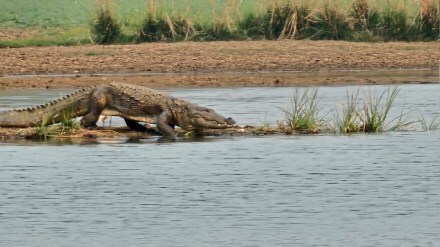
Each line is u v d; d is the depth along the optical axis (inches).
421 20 4522.6
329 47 4271.7
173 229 1619.1
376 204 1774.1
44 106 2524.6
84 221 1667.1
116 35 4362.7
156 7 4466.0
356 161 2151.8
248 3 4739.2
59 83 3597.4
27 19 4628.4
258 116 2785.4
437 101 3149.6
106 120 2736.2
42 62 3969.0
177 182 1945.1
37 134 2466.8
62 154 2231.8
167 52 4138.8
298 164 2117.4
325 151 2269.9
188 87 3543.3
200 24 4475.9
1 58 4040.4
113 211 1731.1
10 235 1587.1
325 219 1675.7
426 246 1525.6
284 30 4446.4
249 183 1935.3
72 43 4340.6
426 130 2591.0
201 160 2156.7
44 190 1882.4
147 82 3624.5
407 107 3014.3
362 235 1582.2
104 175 2009.1
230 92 3393.2
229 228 1624.0
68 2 4808.1
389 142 2397.9
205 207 1754.4
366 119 2608.3
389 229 1615.4
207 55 4101.9
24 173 2030.0
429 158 2190.0
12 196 1836.9
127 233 1596.9
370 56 4158.5
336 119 2741.1
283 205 1766.7
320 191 1870.1
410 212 1720.0
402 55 4183.1
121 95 2513.5
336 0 4498.0
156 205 1768.0
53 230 1615.4
